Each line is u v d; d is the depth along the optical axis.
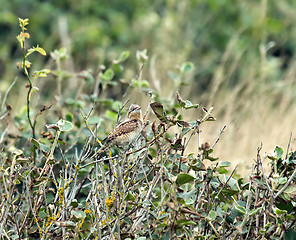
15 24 21.34
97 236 7.03
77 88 15.53
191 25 22.75
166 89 16.02
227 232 7.30
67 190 7.48
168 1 23.45
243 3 23.75
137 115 8.58
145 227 7.29
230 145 11.93
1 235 6.93
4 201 7.44
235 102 14.78
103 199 6.98
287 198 6.92
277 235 7.33
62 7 23.62
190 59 21.34
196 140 11.37
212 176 7.15
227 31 23.03
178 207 6.48
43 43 20.11
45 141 9.57
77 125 10.00
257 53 21.61
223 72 18.08
